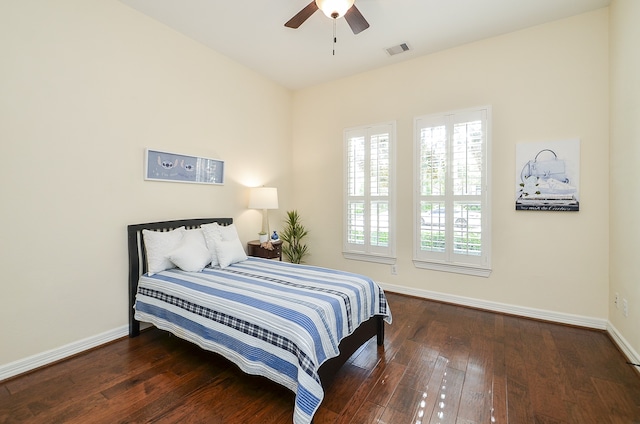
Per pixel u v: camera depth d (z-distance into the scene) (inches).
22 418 64.2
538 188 114.4
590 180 106.5
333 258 169.8
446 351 92.3
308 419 55.6
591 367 82.6
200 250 108.9
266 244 146.0
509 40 119.4
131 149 105.3
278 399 70.6
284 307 70.7
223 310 75.9
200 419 63.8
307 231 179.0
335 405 67.9
